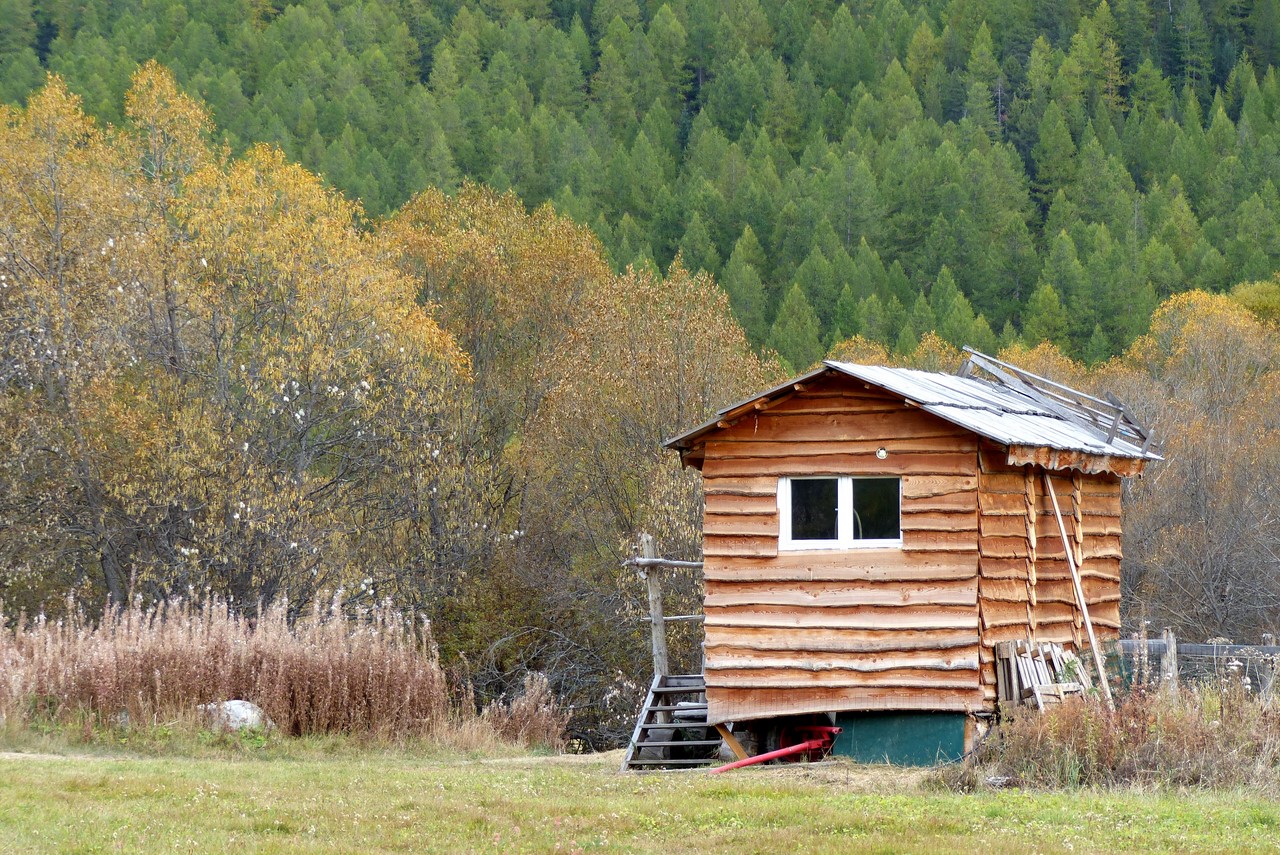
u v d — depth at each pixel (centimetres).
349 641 3859
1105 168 19025
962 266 17012
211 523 5456
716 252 16600
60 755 3028
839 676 2948
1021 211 19238
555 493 6412
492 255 7550
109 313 5781
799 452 3044
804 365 12950
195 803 2269
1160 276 15250
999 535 2973
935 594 2911
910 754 2927
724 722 3131
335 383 5825
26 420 5625
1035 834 1961
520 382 7325
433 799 2366
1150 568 7331
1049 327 14062
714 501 3088
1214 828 2008
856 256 16738
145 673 3428
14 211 6044
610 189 18375
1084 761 2497
